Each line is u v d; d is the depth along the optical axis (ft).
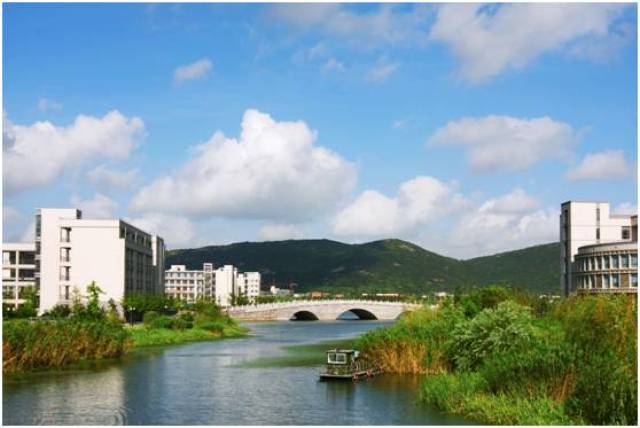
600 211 540.93
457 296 364.58
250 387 212.02
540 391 149.69
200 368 263.29
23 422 160.76
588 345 162.09
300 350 348.18
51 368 259.39
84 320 359.87
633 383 131.34
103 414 170.19
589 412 133.08
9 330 251.39
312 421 159.53
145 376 238.07
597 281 463.83
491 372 163.12
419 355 231.50
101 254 524.52
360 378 221.87
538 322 240.32
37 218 565.53
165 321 448.65
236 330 522.47
